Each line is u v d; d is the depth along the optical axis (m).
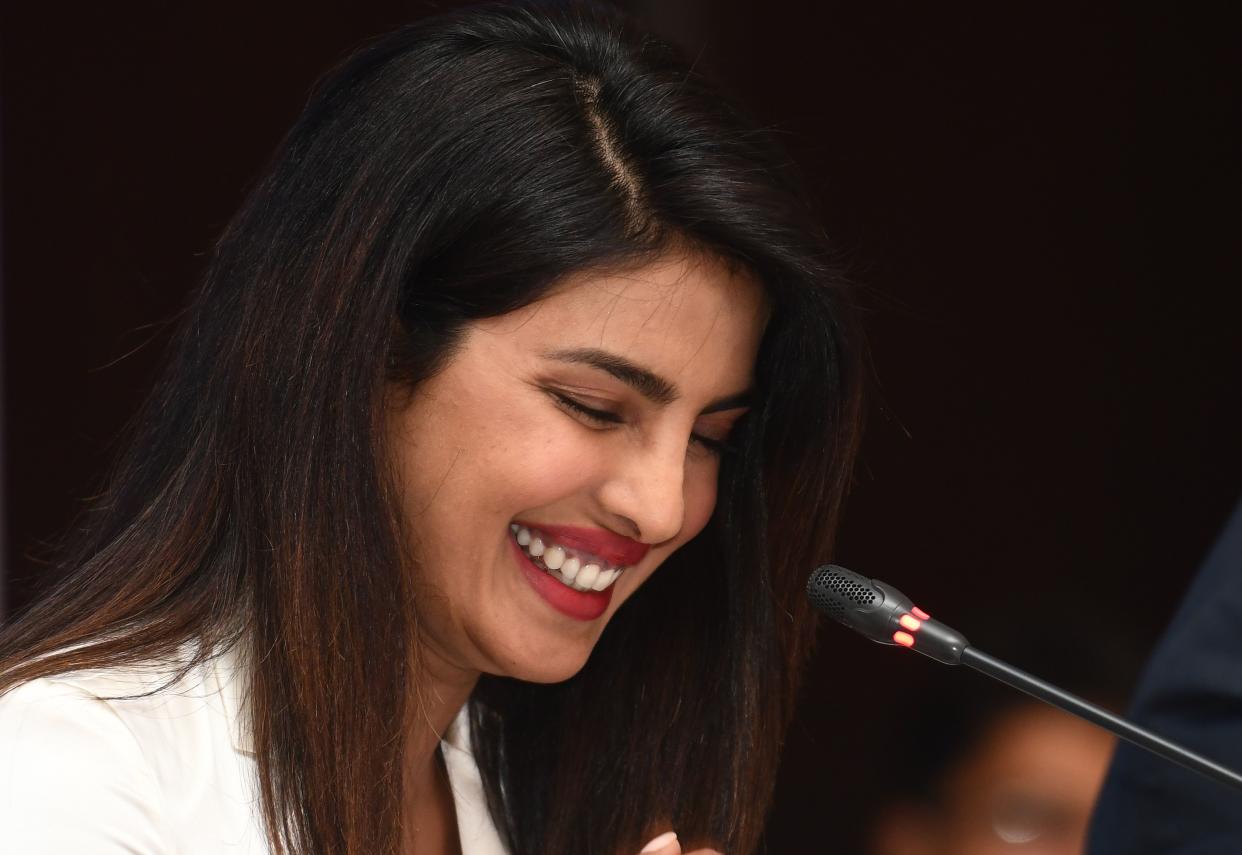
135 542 4.69
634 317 4.50
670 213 4.50
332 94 4.77
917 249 9.80
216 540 4.66
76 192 9.02
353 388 4.51
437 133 4.56
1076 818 7.39
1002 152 9.76
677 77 4.72
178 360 4.89
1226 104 9.76
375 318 4.50
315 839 4.53
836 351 5.00
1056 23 9.70
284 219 4.69
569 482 4.61
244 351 4.63
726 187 4.51
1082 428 9.95
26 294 9.02
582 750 5.63
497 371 4.54
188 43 9.05
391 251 4.51
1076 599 9.95
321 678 4.54
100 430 9.03
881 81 9.62
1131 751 5.78
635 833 5.62
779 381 5.09
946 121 9.70
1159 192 9.83
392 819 4.62
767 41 9.47
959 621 9.95
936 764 7.66
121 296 9.05
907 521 9.97
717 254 4.60
